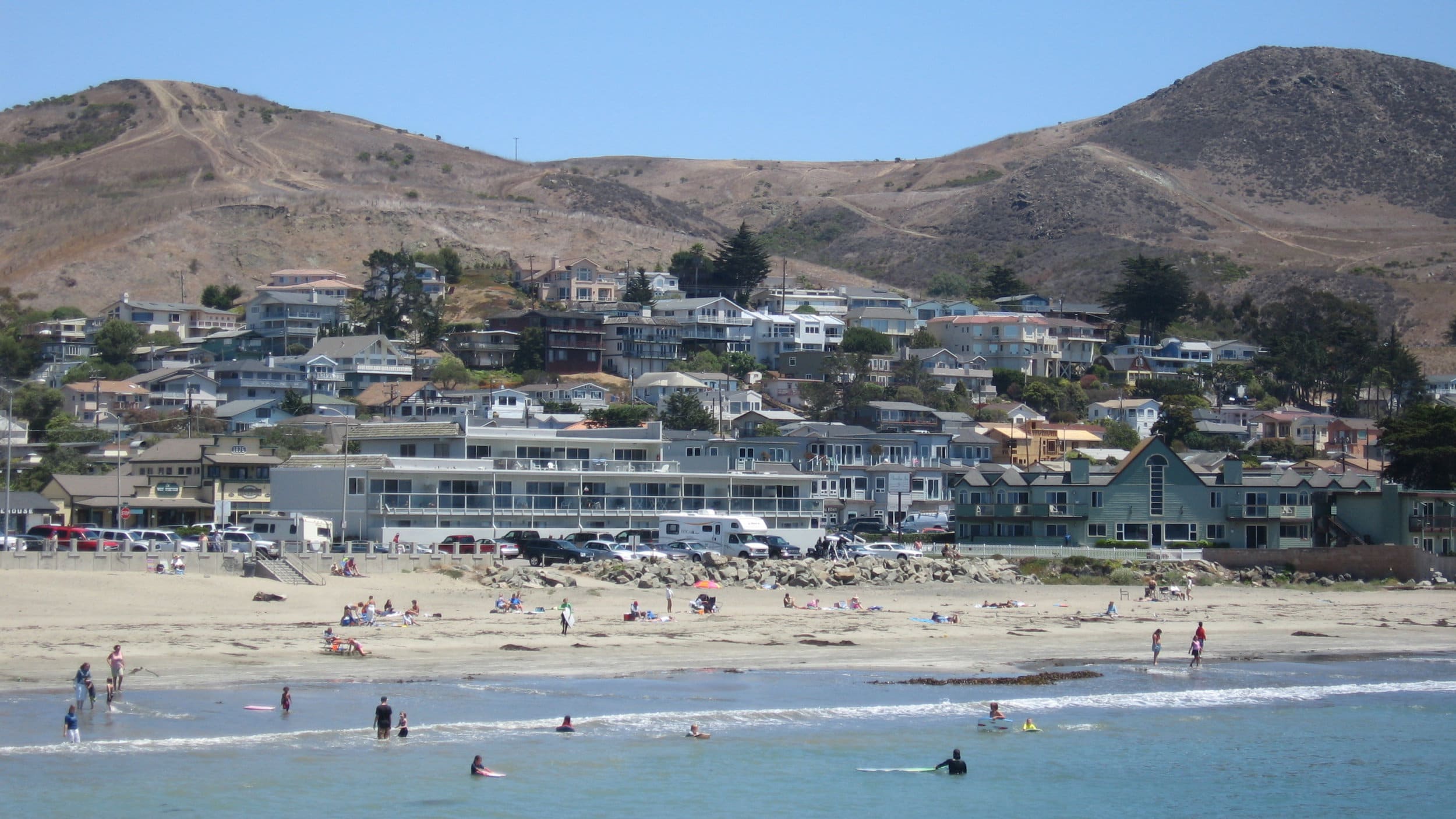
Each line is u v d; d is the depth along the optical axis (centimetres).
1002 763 4956
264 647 6125
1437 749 5331
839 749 5031
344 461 10625
